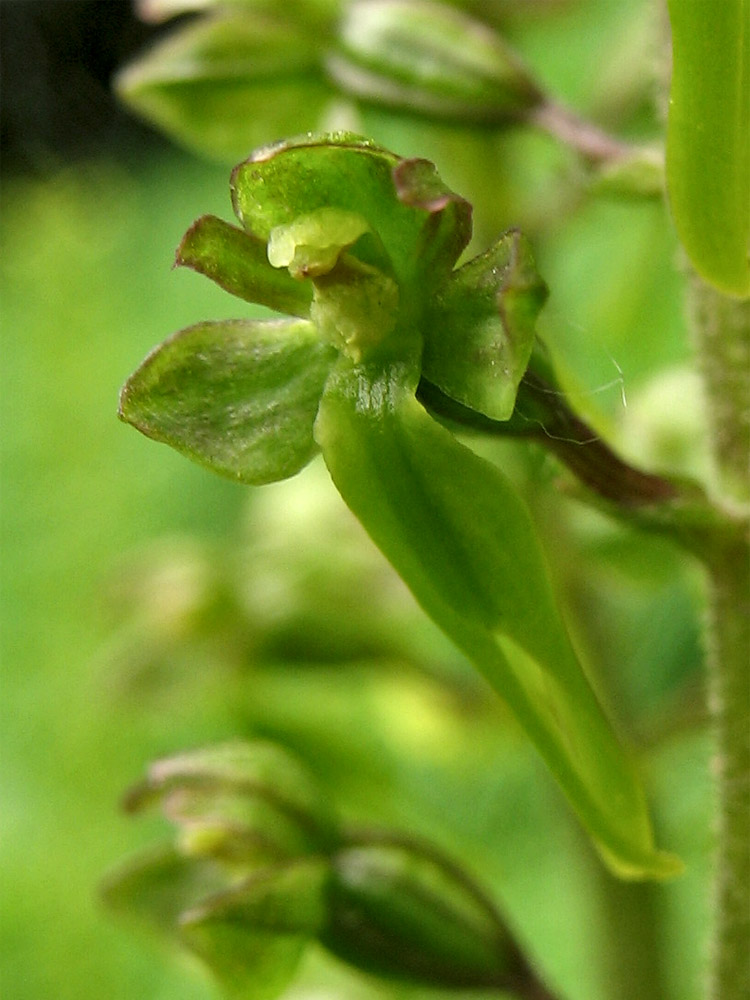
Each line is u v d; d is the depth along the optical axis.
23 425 0.12
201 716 0.10
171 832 0.10
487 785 0.09
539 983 0.05
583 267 0.10
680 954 0.09
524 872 0.10
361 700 0.08
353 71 0.06
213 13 0.06
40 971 0.10
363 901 0.05
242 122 0.06
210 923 0.05
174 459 0.14
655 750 0.06
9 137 0.25
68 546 0.11
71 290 0.12
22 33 0.25
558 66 0.14
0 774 0.10
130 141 0.24
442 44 0.06
